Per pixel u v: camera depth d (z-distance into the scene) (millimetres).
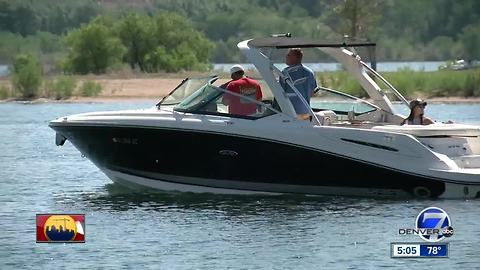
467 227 46250
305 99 53312
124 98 137500
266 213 49750
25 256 42656
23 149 78000
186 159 52938
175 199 53281
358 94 124812
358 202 51844
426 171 51031
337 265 40781
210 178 53062
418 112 55062
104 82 158875
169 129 52438
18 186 59094
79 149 55906
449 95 134000
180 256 42312
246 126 51750
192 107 52812
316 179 52062
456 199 51438
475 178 50812
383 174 51438
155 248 43594
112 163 54750
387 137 51344
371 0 186125
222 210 50500
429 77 137750
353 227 46688
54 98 139000
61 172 64750
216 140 52062
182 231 46500
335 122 54938
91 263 41469
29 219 49531
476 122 96312
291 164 51875
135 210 50969
